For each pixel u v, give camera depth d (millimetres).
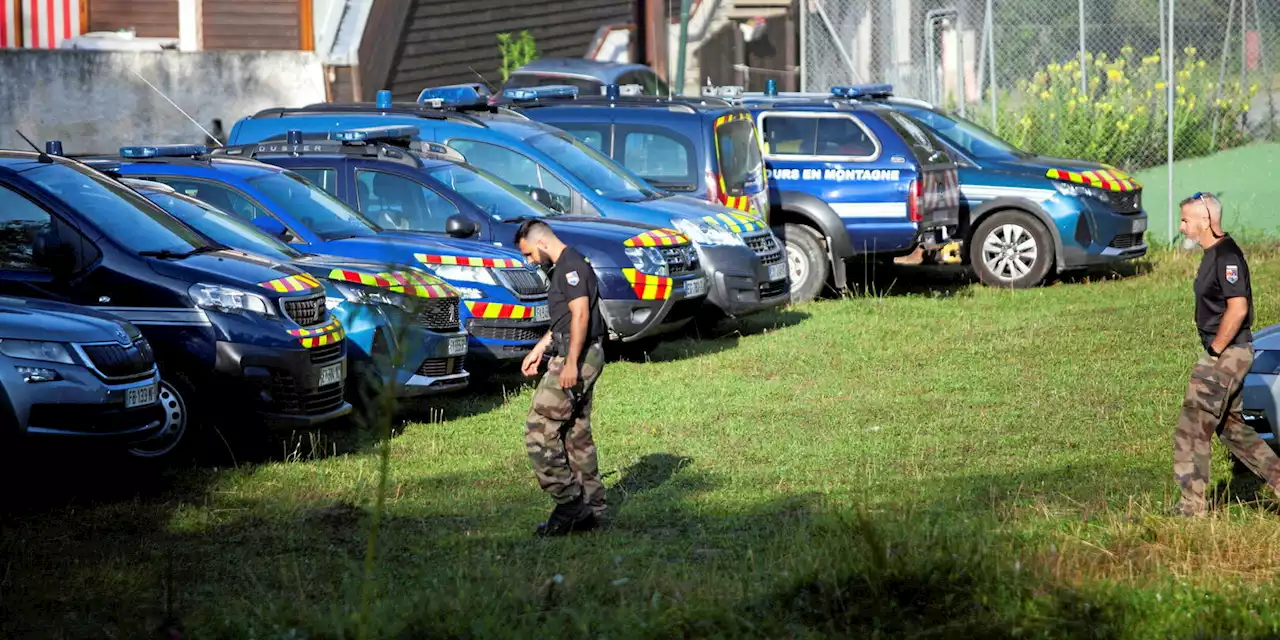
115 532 14023
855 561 11430
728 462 17250
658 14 52000
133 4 45531
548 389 13844
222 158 22797
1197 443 13852
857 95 35344
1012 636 10258
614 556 12852
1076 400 20438
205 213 20109
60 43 44969
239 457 17516
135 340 15469
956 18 42656
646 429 19297
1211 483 15594
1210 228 13781
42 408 14477
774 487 15875
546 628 10516
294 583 12078
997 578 11250
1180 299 29766
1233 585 11469
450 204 23547
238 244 19562
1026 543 12508
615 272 23750
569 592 11625
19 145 38219
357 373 18906
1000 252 33188
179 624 10758
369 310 18984
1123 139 40781
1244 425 14008
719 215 26844
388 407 8867
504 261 21828
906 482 15883
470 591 11344
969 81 43312
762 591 11250
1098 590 11086
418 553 13242
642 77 46812
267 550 13383
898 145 30938
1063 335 25969
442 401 21312
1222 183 39438
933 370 23203
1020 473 16125
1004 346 25062
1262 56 41344
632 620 10633
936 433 18625
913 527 12469
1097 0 42438
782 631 10383
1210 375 13711
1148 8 42156
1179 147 41000
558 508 14039
